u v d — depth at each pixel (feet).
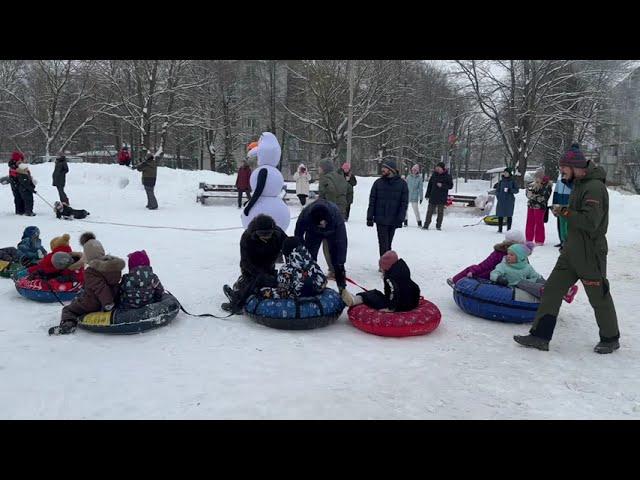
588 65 103.50
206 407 12.63
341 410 12.71
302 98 130.93
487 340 18.15
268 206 27.89
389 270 19.02
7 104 133.39
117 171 72.28
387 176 27.43
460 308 21.66
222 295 22.76
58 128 122.62
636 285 26.96
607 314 16.99
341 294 19.63
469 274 21.99
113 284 17.85
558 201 36.22
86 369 14.66
